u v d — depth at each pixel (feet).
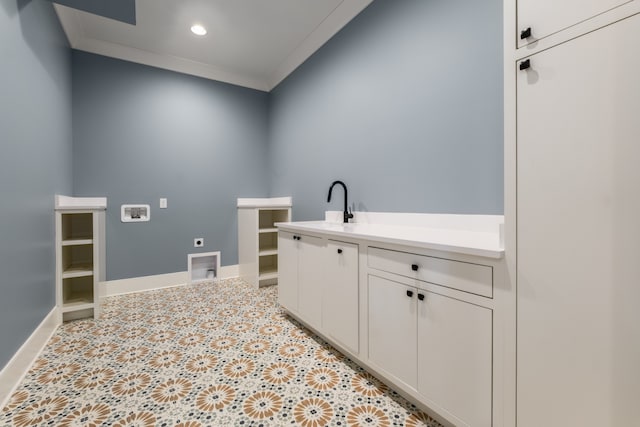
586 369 2.56
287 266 7.30
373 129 7.02
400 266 4.26
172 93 10.61
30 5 5.51
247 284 10.85
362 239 4.91
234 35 9.11
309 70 9.60
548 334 2.78
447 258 3.63
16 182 4.84
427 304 3.87
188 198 10.93
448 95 5.32
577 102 2.58
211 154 11.39
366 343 4.87
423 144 5.80
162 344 6.14
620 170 2.36
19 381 4.78
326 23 8.37
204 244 11.25
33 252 5.57
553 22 2.72
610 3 2.39
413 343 4.06
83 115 9.11
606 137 2.43
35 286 5.64
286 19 8.32
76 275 7.38
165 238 10.49
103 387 4.67
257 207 10.30
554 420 2.74
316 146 9.33
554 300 2.74
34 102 5.70
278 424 3.89
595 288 2.50
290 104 10.82
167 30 8.80
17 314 4.81
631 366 2.33
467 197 5.05
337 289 5.52
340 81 8.14
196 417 4.01
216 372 5.11
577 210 2.60
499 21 4.58
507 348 3.06
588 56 2.51
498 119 4.60
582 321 2.58
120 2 7.59
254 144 12.36
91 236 8.92
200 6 7.75
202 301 8.93
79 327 6.99
